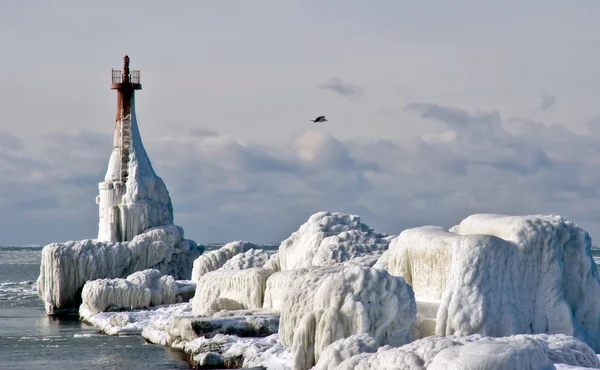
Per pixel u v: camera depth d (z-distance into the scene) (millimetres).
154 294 114125
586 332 65750
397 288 57656
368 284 57344
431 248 67688
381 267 74688
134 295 112688
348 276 57875
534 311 63906
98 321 105188
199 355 69750
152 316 103062
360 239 90062
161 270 139750
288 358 62156
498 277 63188
